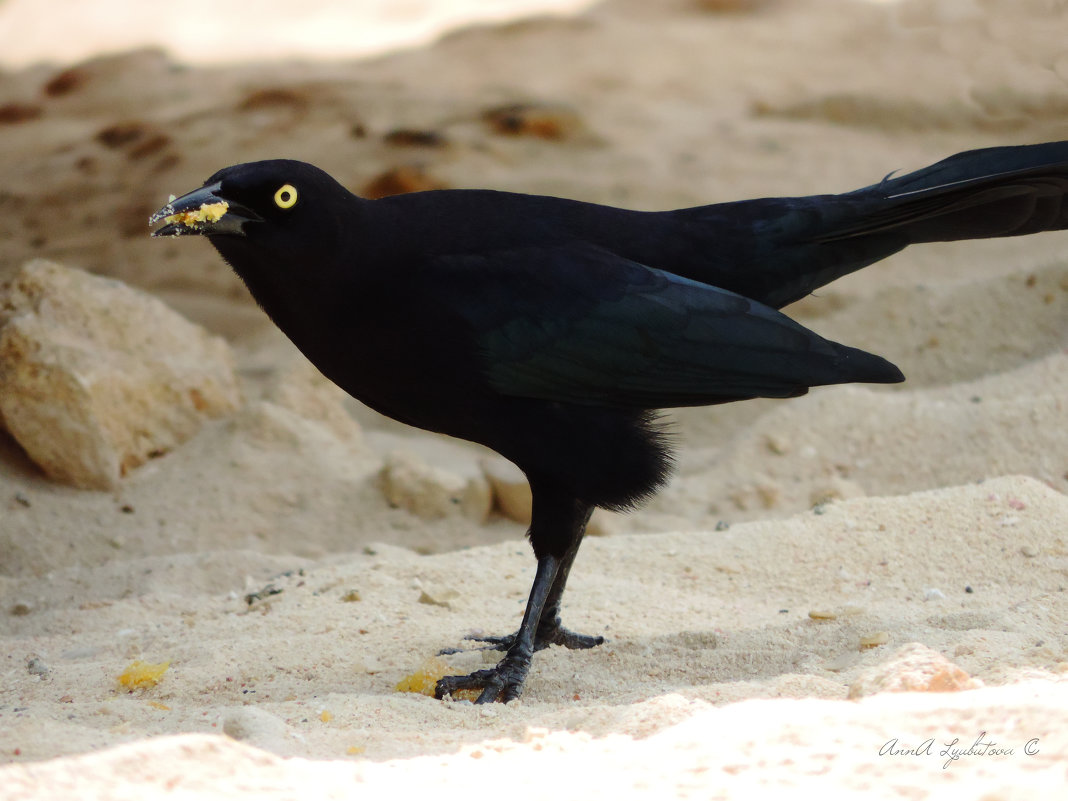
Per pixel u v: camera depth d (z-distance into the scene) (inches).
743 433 587.8
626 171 959.6
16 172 1051.3
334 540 519.5
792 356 346.6
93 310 553.9
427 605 401.4
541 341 337.7
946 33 1222.9
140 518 515.8
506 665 331.3
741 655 335.6
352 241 329.1
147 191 975.6
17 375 520.7
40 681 345.4
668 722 257.8
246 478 543.2
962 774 203.3
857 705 244.7
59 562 486.3
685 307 344.8
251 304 790.5
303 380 602.2
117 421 540.4
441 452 629.3
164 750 223.0
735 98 1152.2
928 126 1043.9
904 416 562.9
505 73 1263.5
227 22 1534.2
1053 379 569.9
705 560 428.5
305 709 293.3
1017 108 1037.8
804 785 205.5
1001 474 517.7
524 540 459.5
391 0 1589.6
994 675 284.4
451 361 336.5
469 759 241.3
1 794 202.8
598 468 343.9
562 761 235.3
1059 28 1176.8
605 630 376.8
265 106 1160.8
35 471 532.1
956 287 653.9
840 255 373.4
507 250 342.6
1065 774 197.5
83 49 1456.7
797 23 1381.6
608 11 1488.7
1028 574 393.4
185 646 371.6
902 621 349.4
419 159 982.4
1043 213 373.4
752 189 918.4
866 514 438.6
